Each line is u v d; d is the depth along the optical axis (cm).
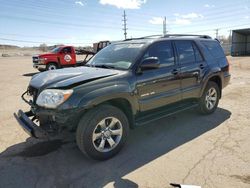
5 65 2353
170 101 459
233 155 371
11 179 321
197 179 310
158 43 447
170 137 447
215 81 591
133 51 429
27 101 389
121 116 374
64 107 322
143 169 338
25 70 1823
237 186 293
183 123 518
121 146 382
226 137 439
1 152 396
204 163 349
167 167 342
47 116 352
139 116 416
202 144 413
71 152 394
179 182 305
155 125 509
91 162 361
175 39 486
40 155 385
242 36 3722
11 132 480
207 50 557
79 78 354
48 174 332
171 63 462
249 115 565
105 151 363
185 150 393
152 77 416
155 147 407
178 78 468
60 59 1574
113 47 489
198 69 513
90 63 480
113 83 363
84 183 310
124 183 307
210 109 566
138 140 437
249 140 425
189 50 511
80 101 327
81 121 340
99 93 342
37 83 371
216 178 311
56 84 345
